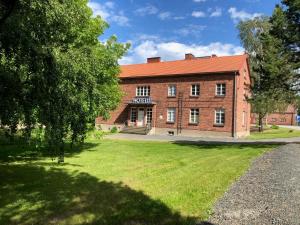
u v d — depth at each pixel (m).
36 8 7.45
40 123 8.67
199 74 35.81
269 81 22.33
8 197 8.46
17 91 8.17
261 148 21.08
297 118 72.25
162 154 17.97
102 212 7.22
